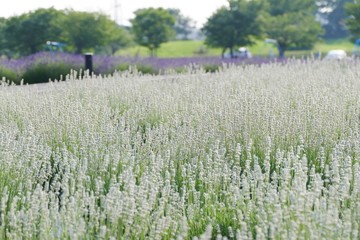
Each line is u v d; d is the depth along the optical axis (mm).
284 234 4270
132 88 11727
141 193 5105
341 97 9742
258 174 5484
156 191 5152
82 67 20984
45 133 8188
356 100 9758
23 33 50000
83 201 5055
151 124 9508
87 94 10805
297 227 4320
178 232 4898
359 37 41312
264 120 7938
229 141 7625
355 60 20719
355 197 5238
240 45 49156
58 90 11875
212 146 7375
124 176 5562
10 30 50219
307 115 8508
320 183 5012
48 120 8508
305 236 4402
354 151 7086
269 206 4910
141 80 13844
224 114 8289
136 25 58844
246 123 8047
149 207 5094
